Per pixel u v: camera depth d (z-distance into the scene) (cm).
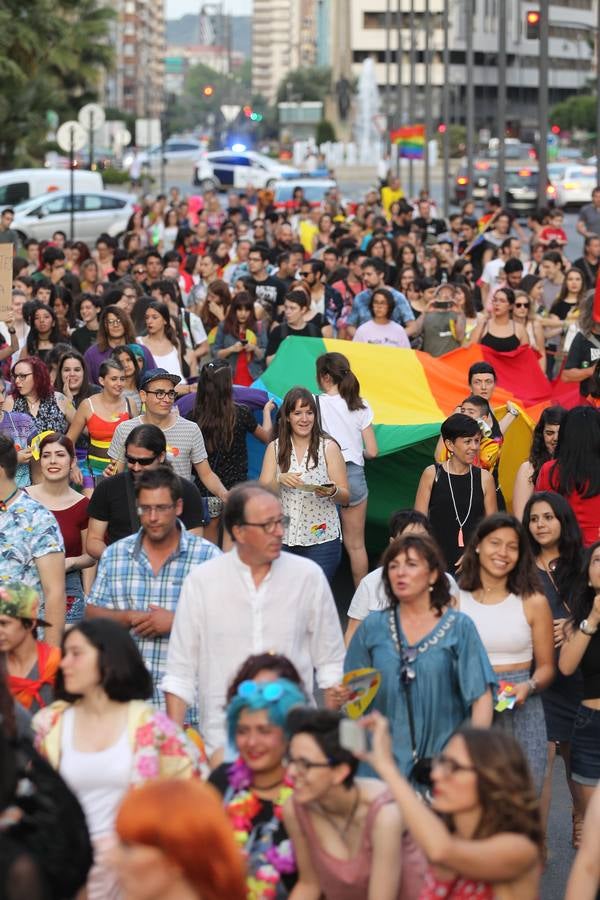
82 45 13238
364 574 2278
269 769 1078
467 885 965
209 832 833
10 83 11169
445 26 11381
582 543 1612
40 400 2308
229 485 2162
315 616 1377
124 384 2275
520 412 2423
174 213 6356
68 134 5581
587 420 1847
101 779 1133
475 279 4834
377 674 1266
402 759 1316
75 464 2045
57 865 927
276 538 1332
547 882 1457
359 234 5806
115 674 1141
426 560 1324
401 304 3231
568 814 1638
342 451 2205
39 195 8575
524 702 1439
